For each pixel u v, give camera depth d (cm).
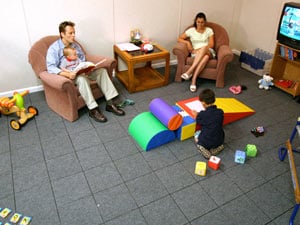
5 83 314
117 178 214
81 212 187
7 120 281
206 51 340
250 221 183
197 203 195
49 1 294
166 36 391
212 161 221
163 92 340
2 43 292
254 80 375
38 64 276
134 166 225
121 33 354
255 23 416
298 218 185
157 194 201
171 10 372
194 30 362
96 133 263
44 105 306
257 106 314
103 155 236
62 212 187
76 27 322
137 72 379
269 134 266
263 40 412
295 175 187
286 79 365
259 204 195
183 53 342
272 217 186
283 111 304
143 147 242
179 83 362
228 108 283
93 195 199
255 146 239
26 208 189
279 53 344
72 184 208
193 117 258
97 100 318
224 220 183
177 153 240
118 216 185
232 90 342
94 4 319
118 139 256
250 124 281
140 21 358
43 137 256
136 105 311
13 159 230
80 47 305
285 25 317
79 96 277
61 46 275
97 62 300
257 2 403
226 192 204
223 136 236
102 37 344
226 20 431
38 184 207
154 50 340
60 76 259
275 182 213
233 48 470
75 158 232
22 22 291
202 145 233
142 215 186
